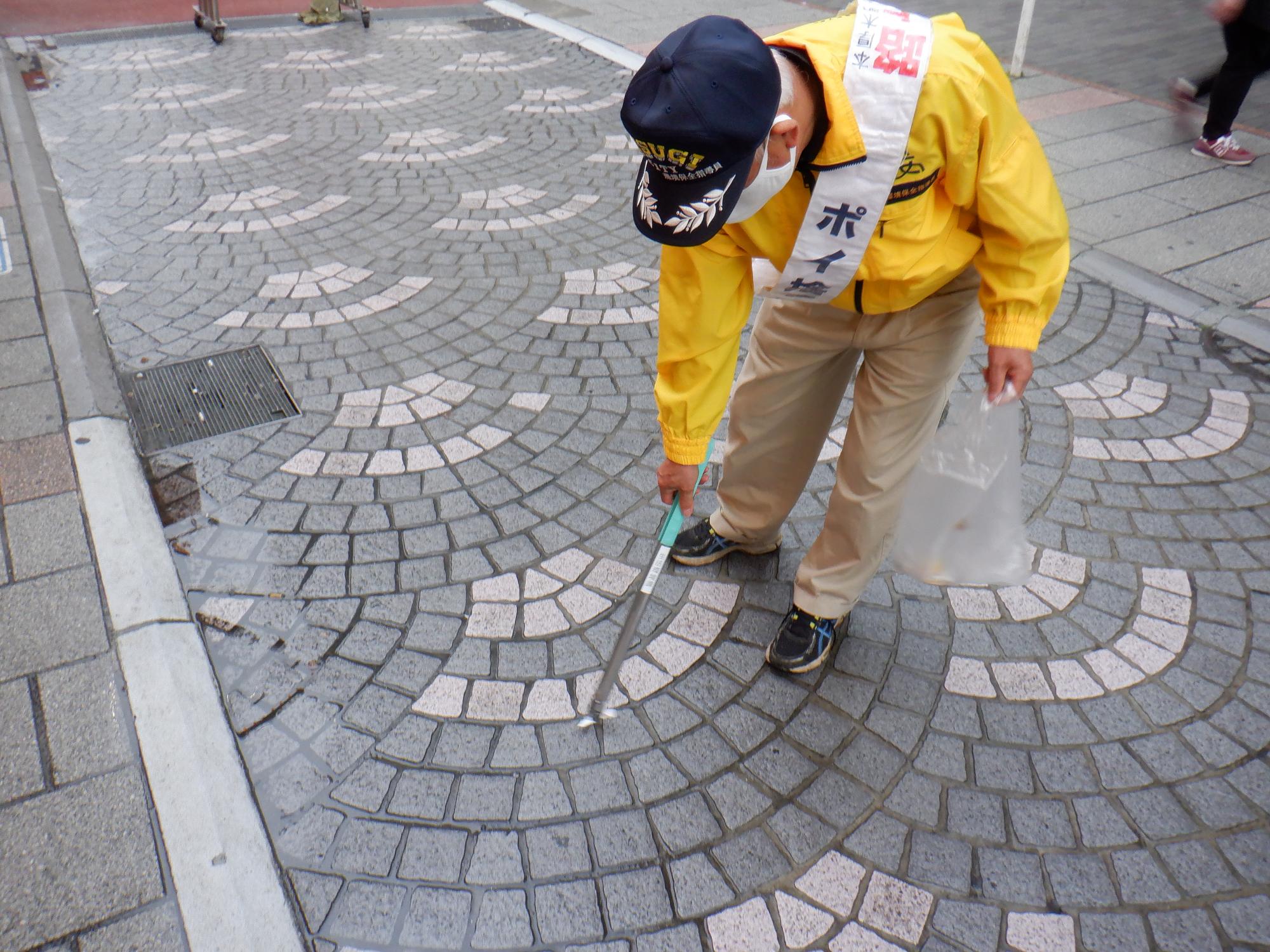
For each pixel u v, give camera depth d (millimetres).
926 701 2373
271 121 6535
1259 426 3391
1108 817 2092
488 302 4203
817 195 1610
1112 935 1865
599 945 1850
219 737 2205
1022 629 2578
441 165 5754
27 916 1816
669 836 2051
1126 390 3598
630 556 2820
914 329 1967
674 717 2326
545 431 3367
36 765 2102
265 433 3344
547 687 2398
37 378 3459
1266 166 5453
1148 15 8812
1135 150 5699
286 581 2711
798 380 2225
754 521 2613
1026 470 3170
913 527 2162
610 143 6105
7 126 6066
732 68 1343
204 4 8789
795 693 2395
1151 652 2502
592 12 9523
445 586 2703
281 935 1821
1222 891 1944
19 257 4371
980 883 1962
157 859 1922
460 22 9391
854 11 1616
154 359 3770
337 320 4055
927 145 1575
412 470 3164
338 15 9312
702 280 1775
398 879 1956
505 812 2096
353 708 2330
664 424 2018
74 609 2492
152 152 5945
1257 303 4109
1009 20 8789
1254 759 2219
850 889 1950
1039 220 1699
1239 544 2859
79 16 9375
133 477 3045
